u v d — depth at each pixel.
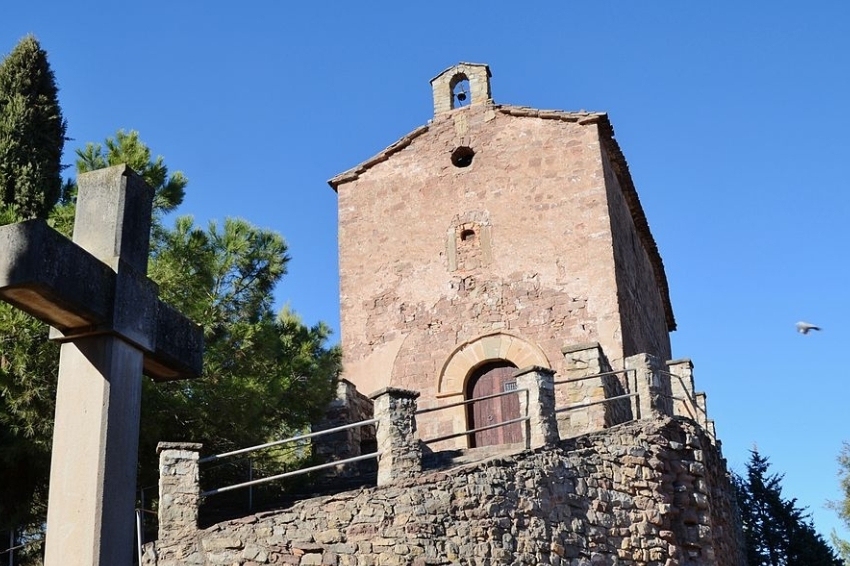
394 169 20.67
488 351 18.59
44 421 12.36
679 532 13.98
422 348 19.08
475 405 18.55
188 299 13.64
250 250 14.62
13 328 11.95
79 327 5.62
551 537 12.32
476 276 19.22
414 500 11.55
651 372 14.91
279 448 15.51
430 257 19.70
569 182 19.28
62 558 5.29
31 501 13.39
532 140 19.88
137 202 5.96
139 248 5.94
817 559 27.77
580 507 12.88
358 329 19.69
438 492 11.70
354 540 11.33
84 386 5.58
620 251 19.39
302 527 11.41
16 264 5.08
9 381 12.05
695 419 16.50
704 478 14.62
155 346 6.01
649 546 13.35
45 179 15.73
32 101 16.31
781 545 28.20
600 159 19.25
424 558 11.29
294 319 15.27
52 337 5.67
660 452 14.09
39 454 12.67
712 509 14.94
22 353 11.98
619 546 13.05
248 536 11.34
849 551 31.48
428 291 19.45
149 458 13.47
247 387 13.33
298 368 14.55
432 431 18.39
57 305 5.35
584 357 15.08
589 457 13.33
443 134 20.55
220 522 11.66
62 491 5.41
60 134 16.48
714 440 18.11
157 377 6.54
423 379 18.84
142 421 12.98
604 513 13.09
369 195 20.69
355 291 20.00
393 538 11.33
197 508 11.58
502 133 20.14
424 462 14.06
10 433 12.62
